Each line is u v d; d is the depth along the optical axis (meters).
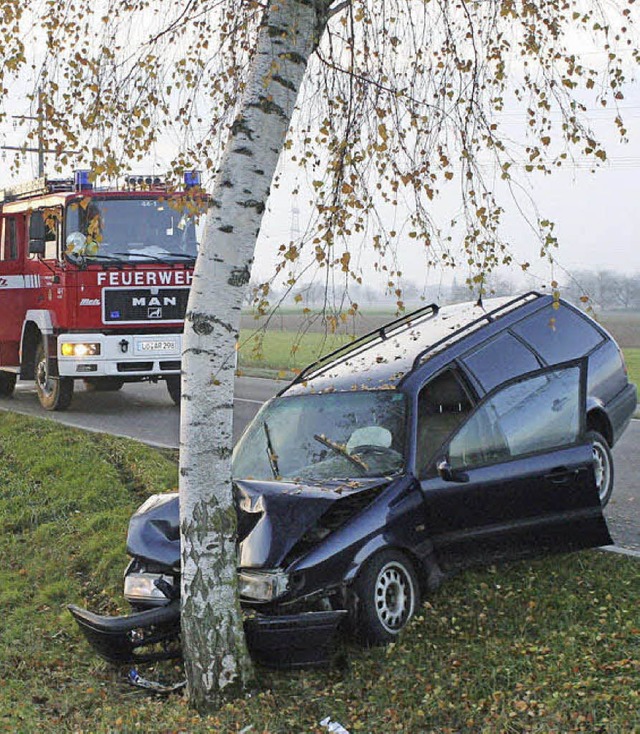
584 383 7.99
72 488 11.39
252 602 6.29
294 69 6.11
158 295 16.34
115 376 16.45
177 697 6.36
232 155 6.08
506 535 7.18
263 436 7.80
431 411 7.30
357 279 6.21
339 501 6.89
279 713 5.79
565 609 6.70
